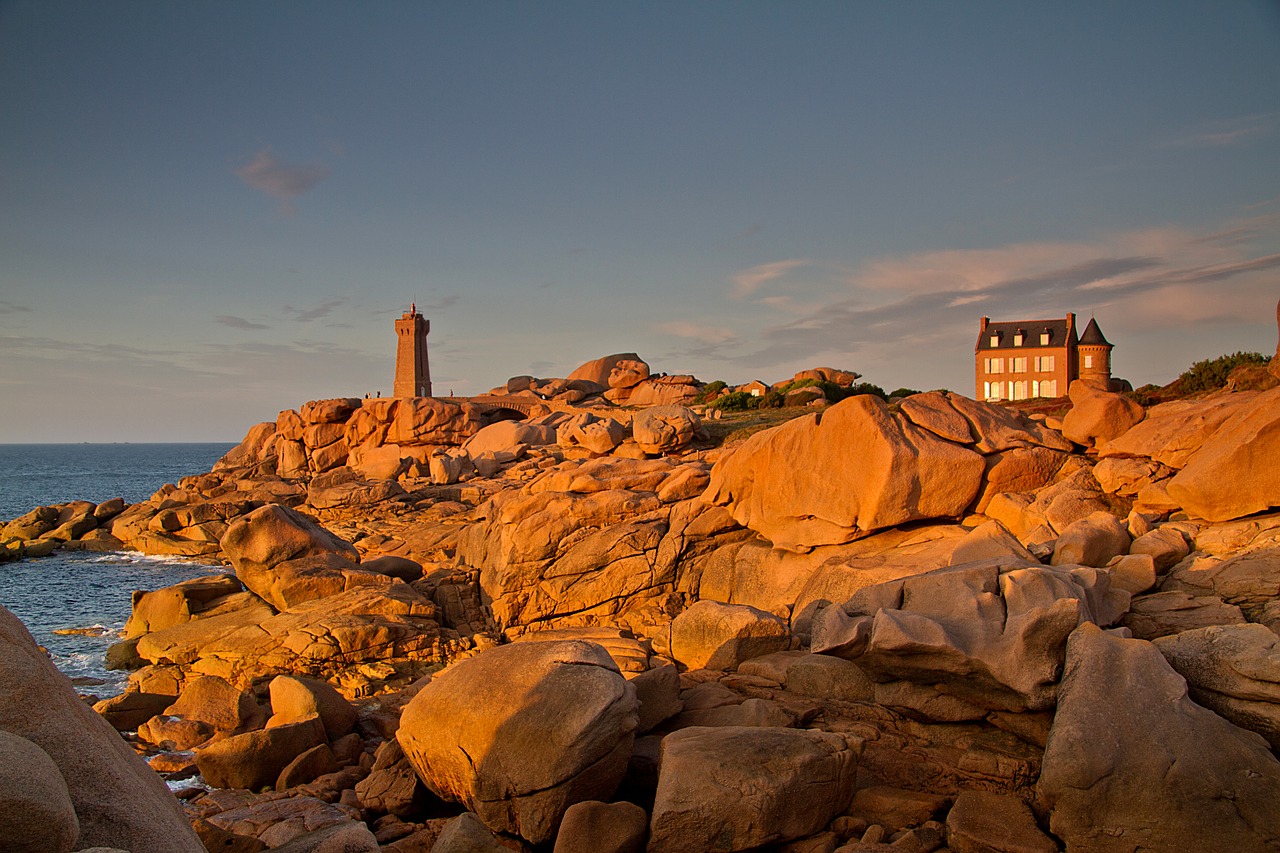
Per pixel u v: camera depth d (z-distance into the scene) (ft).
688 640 40.96
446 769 28.71
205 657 56.39
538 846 27.02
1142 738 23.68
